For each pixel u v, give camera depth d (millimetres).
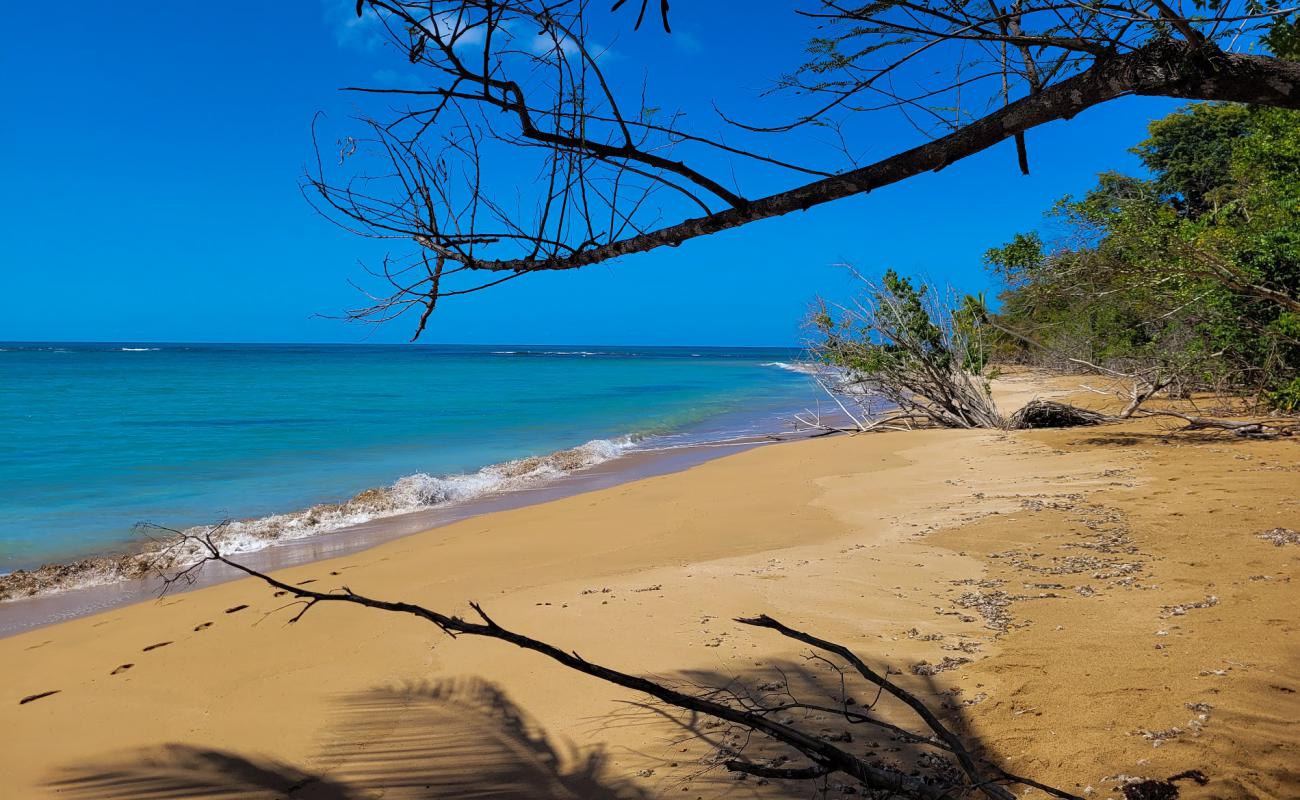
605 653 4594
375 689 4387
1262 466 8898
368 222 1993
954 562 6156
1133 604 4762
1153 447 11008
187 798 3451
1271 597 4602
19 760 3887
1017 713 3426
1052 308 21375
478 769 3467
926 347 17203
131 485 13586
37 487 13398
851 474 11219
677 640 4734
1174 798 2711
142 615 6504
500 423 23984
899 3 1924
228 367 71500
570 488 13195
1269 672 3584
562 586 6199
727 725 3566
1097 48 1882
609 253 2012
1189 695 3426
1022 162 2350
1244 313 13078
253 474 14789
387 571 7324
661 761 3338
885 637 4602
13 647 5938
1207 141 28641
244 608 6289
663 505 9969
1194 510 7039
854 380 17719
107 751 3922
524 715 3918
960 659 4141
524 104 1808
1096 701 3459
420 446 18734
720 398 35250
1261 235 12531
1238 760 2896
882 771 2002
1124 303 14375
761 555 6898
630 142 1866
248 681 4684
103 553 9219
